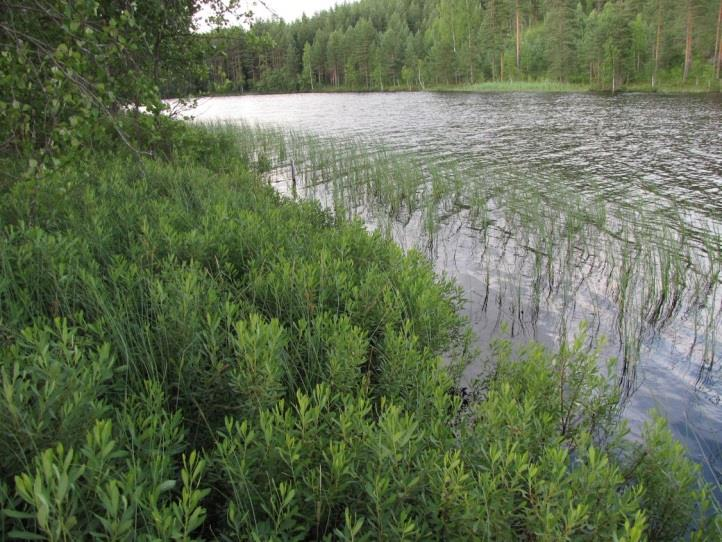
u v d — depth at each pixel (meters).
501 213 12.12
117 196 7.29
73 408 2.23
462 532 2.20
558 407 3.69
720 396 5.11
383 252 6.46
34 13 6.32
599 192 13.32
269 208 7.85
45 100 5.42
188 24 12.25
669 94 52.28
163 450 2.45
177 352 3.47
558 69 72.12
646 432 3.12
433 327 4.64
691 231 10.20
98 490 1.72
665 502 2.67
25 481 1.54
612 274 8.35
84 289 4.12
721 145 20.56
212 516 2.70
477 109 42.47
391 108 47.72
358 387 3.49
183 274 4.24
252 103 66.19
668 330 6.55
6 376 2.06
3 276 4.02
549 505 2.17
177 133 10.91
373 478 2.26
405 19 126.00
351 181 14.79
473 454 2.65
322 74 117.88
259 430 2.65
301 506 2.36
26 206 5.50
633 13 69.31
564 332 5.88
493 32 86.31
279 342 3.23
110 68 7.80
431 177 15.70
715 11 56.59
